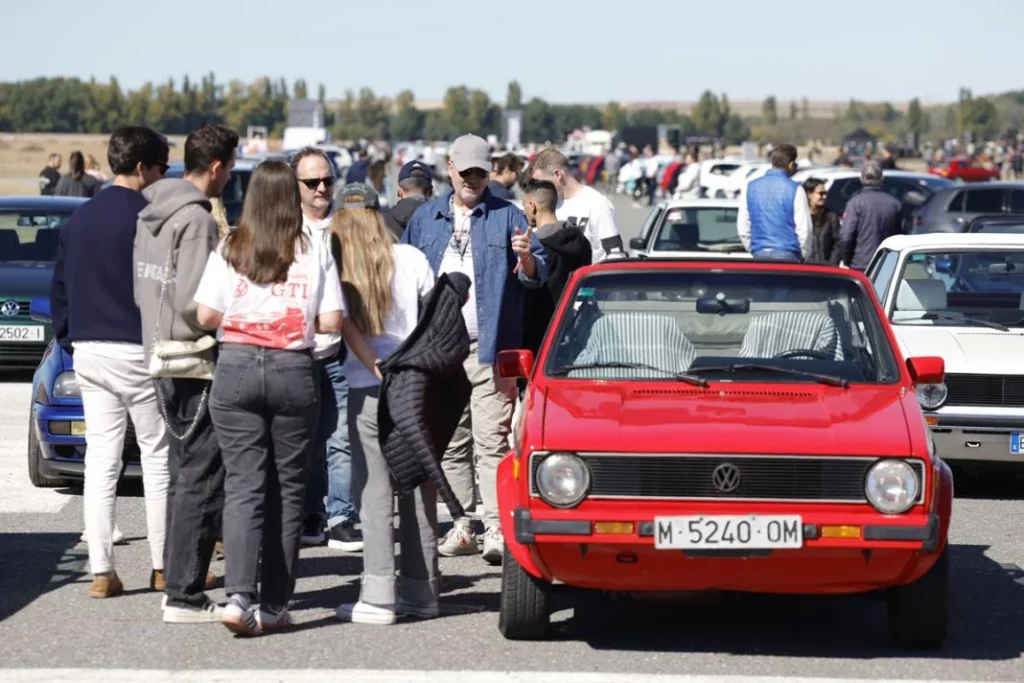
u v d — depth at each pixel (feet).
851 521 57.16
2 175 630.33
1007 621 67.05
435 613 66.69
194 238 64.39
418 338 63.41
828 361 65.92
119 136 68.85
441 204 78.95
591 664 59.11
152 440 69.36
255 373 61.26
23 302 138.41
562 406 61.52
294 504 63.57
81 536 82.99
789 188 130.82
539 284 77.77
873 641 63.31
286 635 63.41
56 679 56.44
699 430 58.59
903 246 108.88
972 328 102.22
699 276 69.51
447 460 81.87
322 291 62.39
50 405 92.07
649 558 57.67
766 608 69.00
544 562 58.80
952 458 95.35
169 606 65.10
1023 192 231.09
